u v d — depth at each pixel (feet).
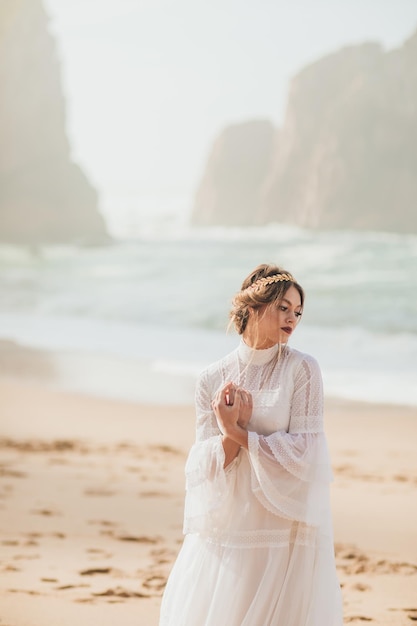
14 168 157.38
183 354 59.93
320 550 10.91
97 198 163.63
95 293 99.86
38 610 15.84
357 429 37.45
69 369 53.72
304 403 11.13
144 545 20.86
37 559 19.43
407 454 32.68
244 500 11.05
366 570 19.22
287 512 10.75
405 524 23.29
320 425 11.14
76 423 38.70
